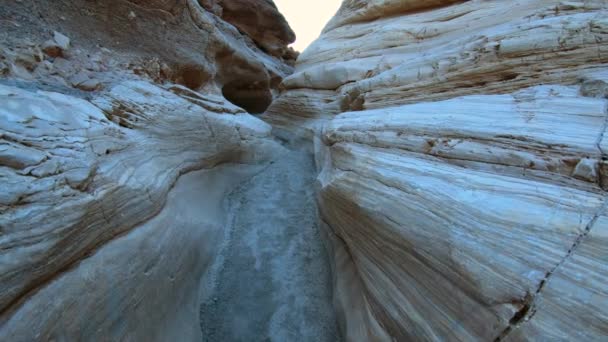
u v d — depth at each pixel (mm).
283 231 5410
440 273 2340
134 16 6633
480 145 2795
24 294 2027
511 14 5262
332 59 8867
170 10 7461
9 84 3240
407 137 3523
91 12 5809
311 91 9094
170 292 3434
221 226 5230
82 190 2633
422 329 2377
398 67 5590
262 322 3824
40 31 4590
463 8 6785
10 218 2000
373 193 3215
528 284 1832
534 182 2262
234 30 12375
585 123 2432
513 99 3188
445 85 4488
